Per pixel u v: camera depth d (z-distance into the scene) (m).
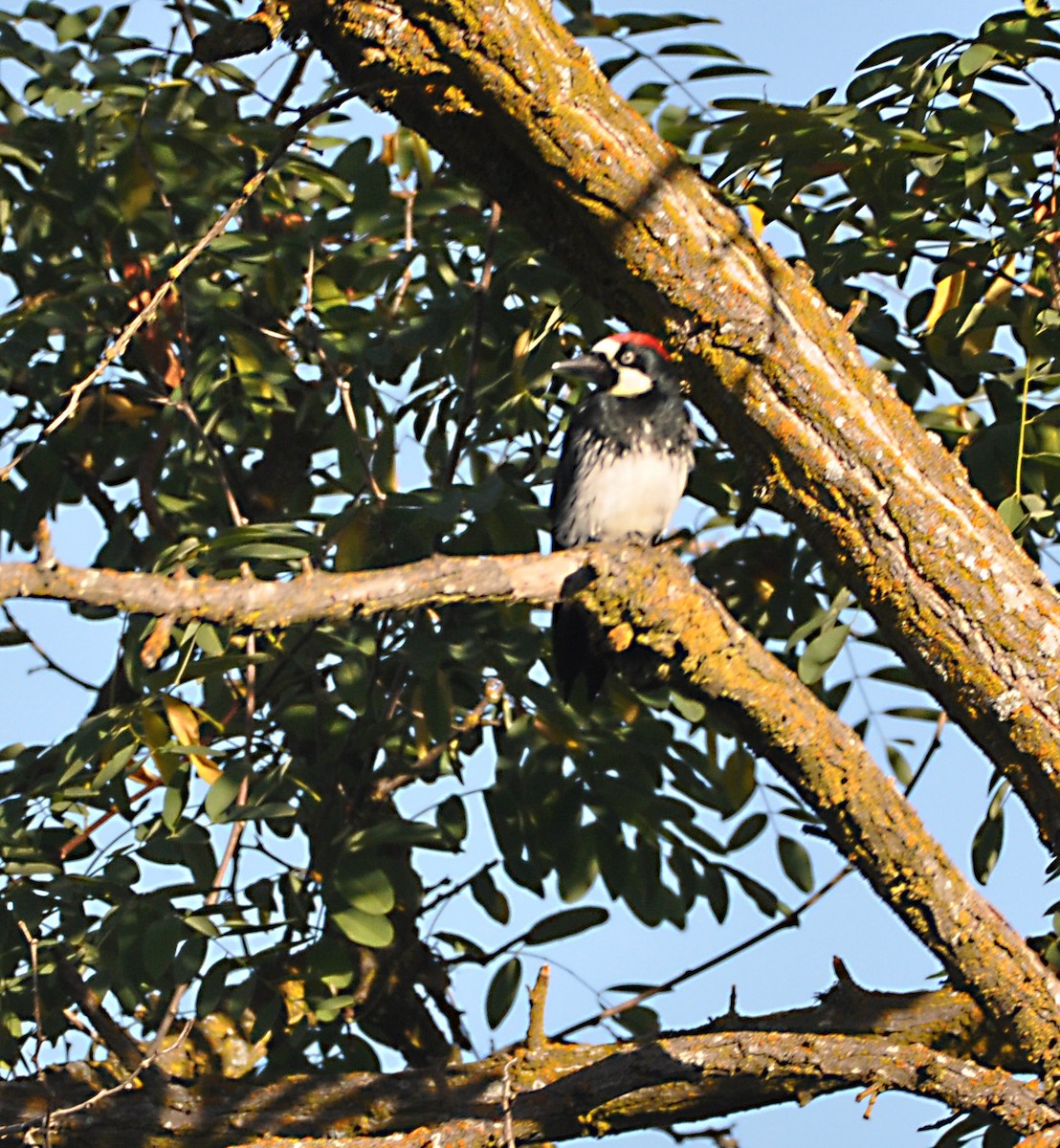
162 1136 8.27
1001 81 8.37
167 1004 9.02
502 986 9.29
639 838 9.85
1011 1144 8.02
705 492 10.31
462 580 6.29
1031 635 7.00
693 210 6.76
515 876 9.44
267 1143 7.30
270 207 10.84
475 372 9.22
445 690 8.80
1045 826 7.26
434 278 10.13
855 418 6.91
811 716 6.96
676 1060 7.52
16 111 10.38
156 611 5.38
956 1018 7.73
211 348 9.84
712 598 6.92
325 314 9.54
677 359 6.98
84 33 10.13
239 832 8.95
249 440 10.66
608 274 6.92
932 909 7.08
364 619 8.93
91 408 10.51
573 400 10.59
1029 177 8.45
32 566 5.19
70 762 7.71
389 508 8.48
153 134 9.55
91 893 7.99
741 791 9.46
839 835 7.09
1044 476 8.20
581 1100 7.66
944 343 8.75
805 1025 7.80
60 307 9.61
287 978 8.62
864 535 7.00
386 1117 8.24
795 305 6.90
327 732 9.53
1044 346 8.27
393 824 8.45
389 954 10.34
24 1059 8.59
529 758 9.48
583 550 6.70
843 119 7.48
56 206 10.12
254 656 8.11
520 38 6.48
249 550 7.71
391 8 6.47
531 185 6.88
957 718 7.30
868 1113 7.21
